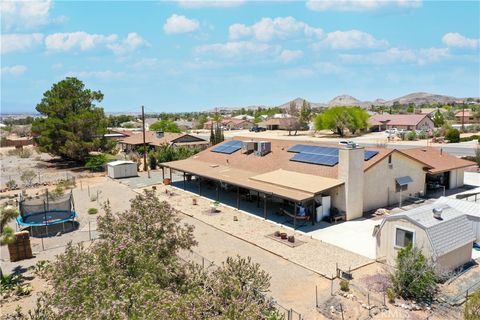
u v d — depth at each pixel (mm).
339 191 29031
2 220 21750
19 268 22000
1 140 99812
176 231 16562
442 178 38938
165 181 43906
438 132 94125
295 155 36281
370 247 23703
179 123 169000
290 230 27047
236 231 27125
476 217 23359
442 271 18812
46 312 11188
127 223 15836
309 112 145375
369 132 117938
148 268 12781
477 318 14266
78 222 30656
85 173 53281
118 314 9469
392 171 32438
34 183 46969
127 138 78312
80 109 57531
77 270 12508
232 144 45031
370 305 16750
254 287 15109
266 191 28688
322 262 21562
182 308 9883
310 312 16438
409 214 20094
